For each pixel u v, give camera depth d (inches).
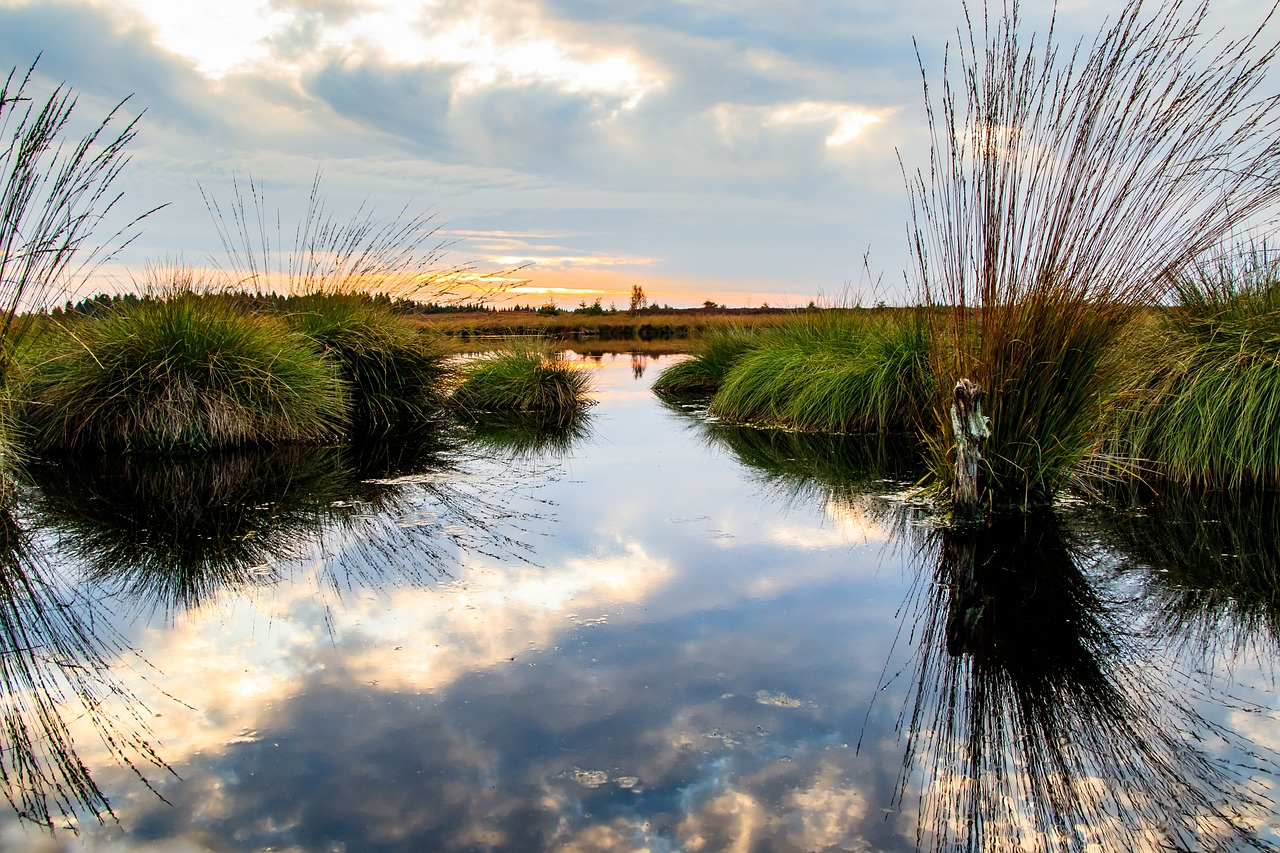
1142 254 159.5
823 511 193.0
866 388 325.1
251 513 189.5
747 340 505.7
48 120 183.3
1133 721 90.5
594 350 999.0
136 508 192.5
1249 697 96.3
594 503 203.9
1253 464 196.9
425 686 99.2
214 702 95.7
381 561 151.9
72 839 70.0
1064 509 181.5
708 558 154.6
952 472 186.1
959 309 173.2
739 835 70.3
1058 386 169.2
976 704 94.6
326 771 80.4
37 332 225.0
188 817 72.9
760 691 98.0
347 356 352.2
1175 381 211.9
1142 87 148.2
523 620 121.7
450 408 411.2
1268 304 208.2
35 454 254.7
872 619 121.9
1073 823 72.2
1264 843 69.0
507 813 73.3
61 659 109.0
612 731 88.2
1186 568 142.7
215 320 282.4
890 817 73.0
